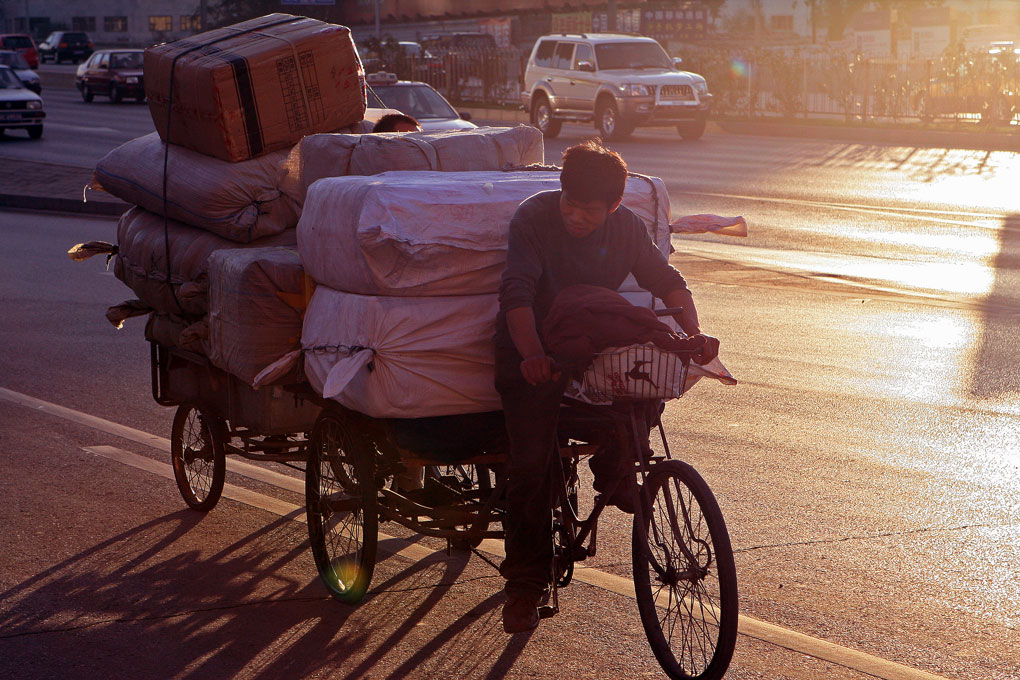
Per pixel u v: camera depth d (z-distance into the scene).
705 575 3.89
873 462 6.32
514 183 4.33
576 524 4.19
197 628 4.42
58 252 14.20
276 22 5.80
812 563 4.97
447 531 4.39
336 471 4.72
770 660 4.09
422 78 40.81
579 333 3.71
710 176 20.31
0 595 4.73
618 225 4.05
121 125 32.22
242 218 5.29
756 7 59.84
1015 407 7.34
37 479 6.25
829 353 8.80
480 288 4.18
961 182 19.03
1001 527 5.37
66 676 4.02
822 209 16.53
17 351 9.27
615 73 27.19
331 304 4.39
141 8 82.62
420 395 4.14
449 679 4.00
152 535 5.45
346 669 4.07
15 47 58.91
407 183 4.25
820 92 31.45
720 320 9.98
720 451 6.55
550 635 4.33
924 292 11.12
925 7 52.84
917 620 4.42
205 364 5.44
